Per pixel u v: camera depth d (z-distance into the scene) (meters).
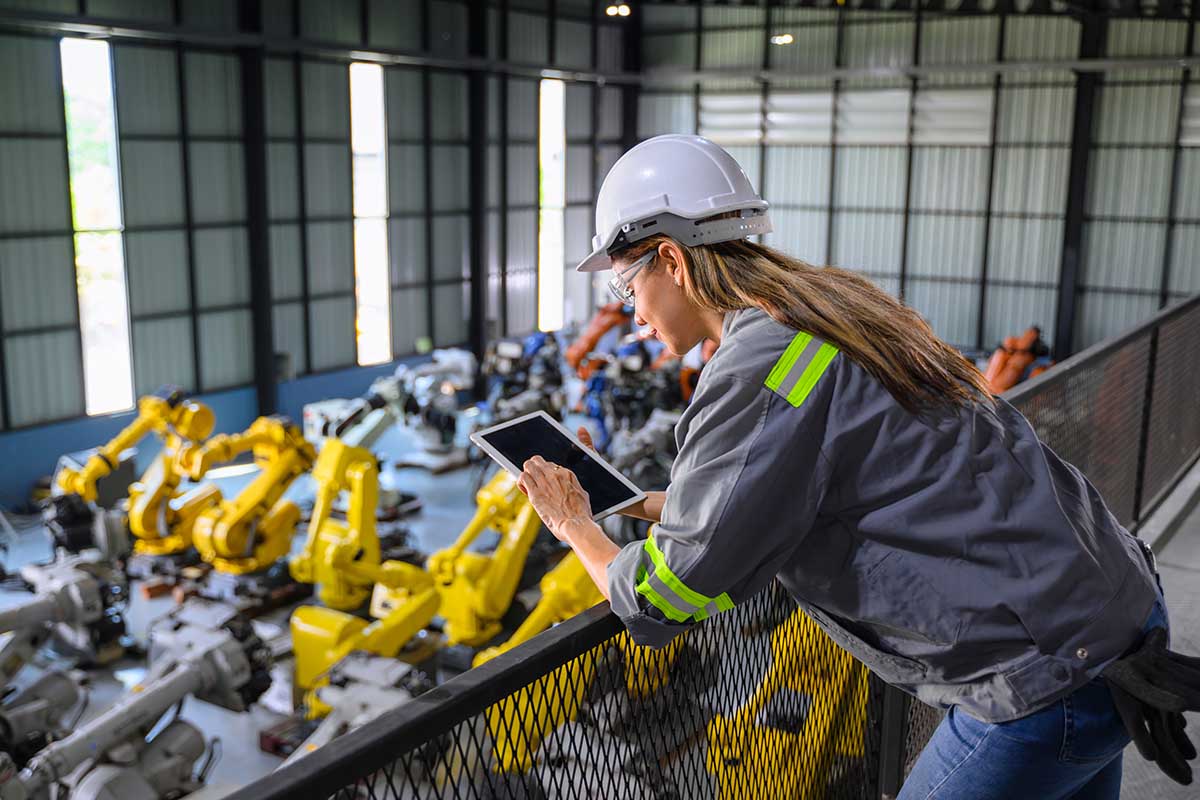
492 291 17.69
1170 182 15.45
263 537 9.05
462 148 16.86
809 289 1.18
